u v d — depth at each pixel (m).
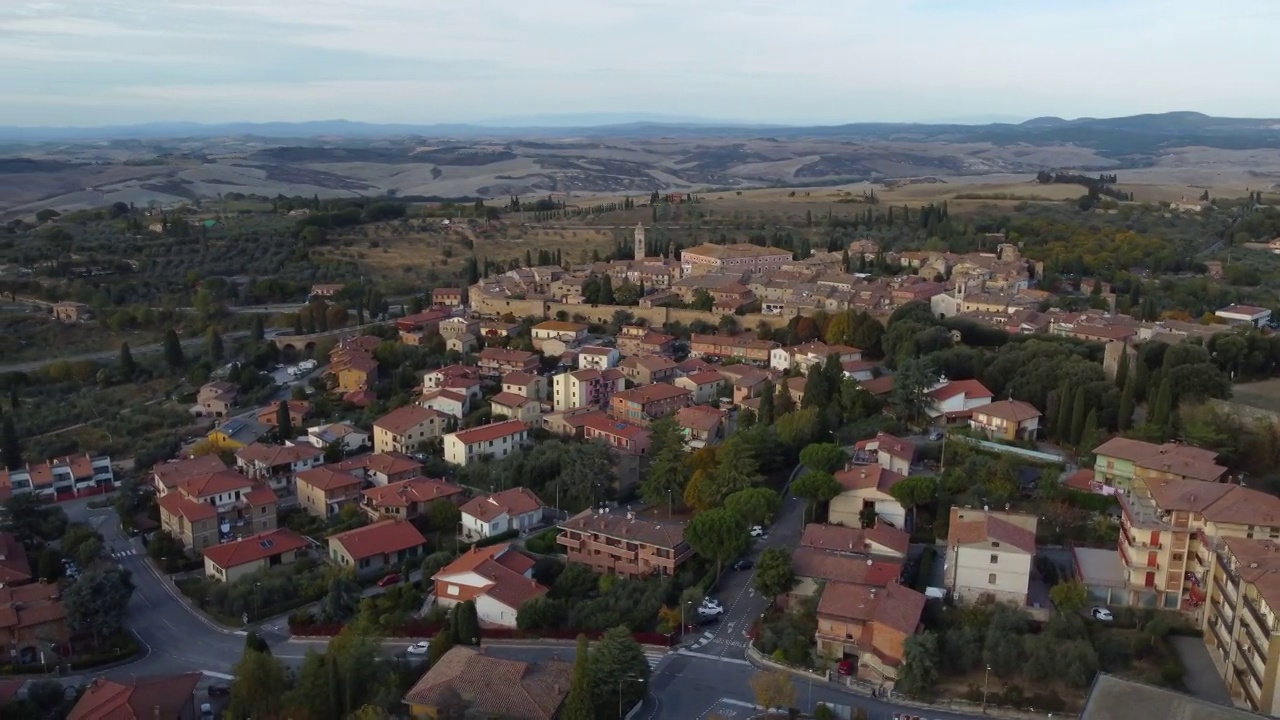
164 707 109.62
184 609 145.25
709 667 116.12
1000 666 107.31
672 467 168.88
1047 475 143.62
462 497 175.38
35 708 114.06
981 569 118.94
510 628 128.88
